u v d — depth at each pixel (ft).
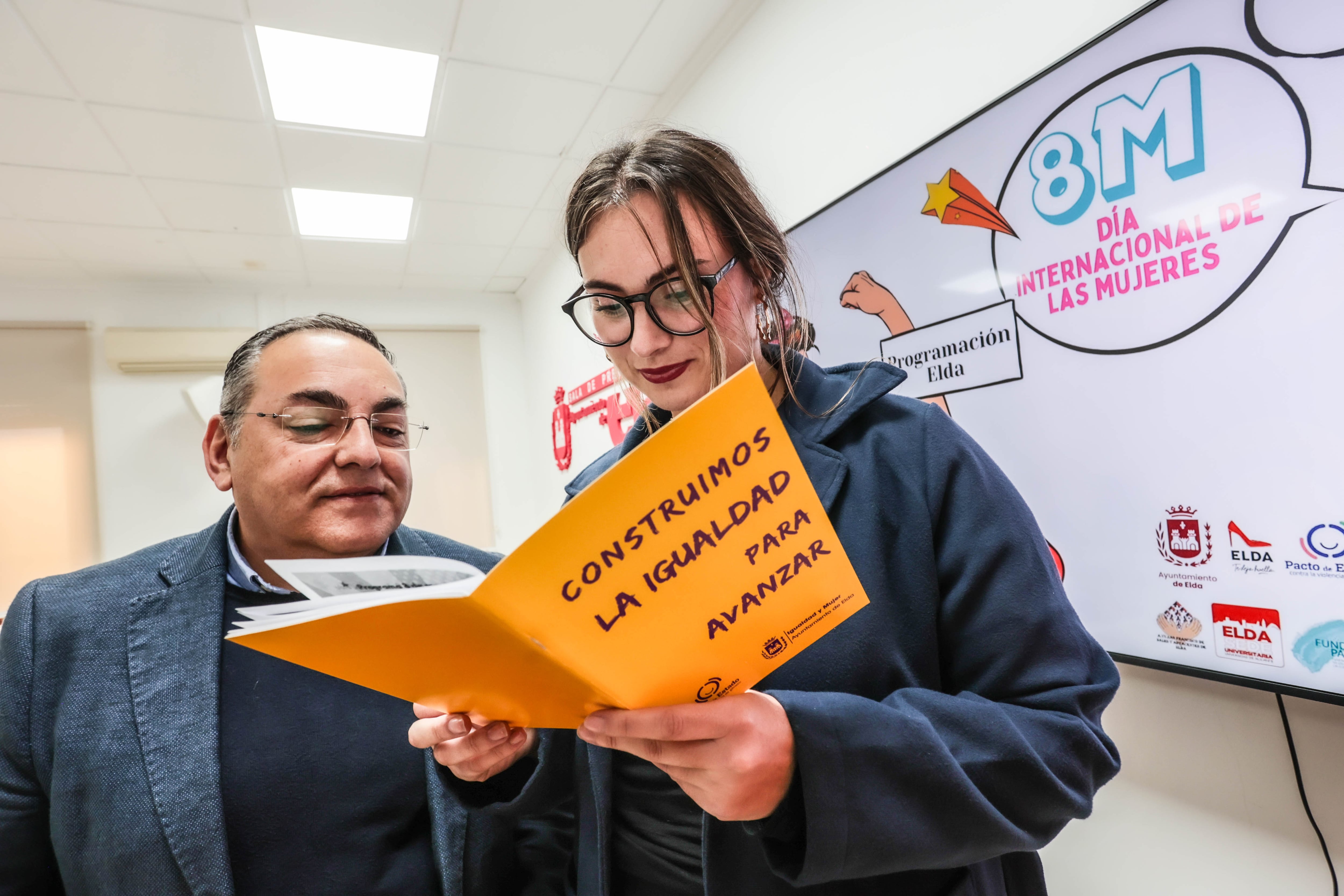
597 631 1.07
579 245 1.94
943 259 4.09
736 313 1.85
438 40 6.64
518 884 2.67
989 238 3.80
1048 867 3.92
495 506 14.65
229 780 2.35
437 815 2.52
